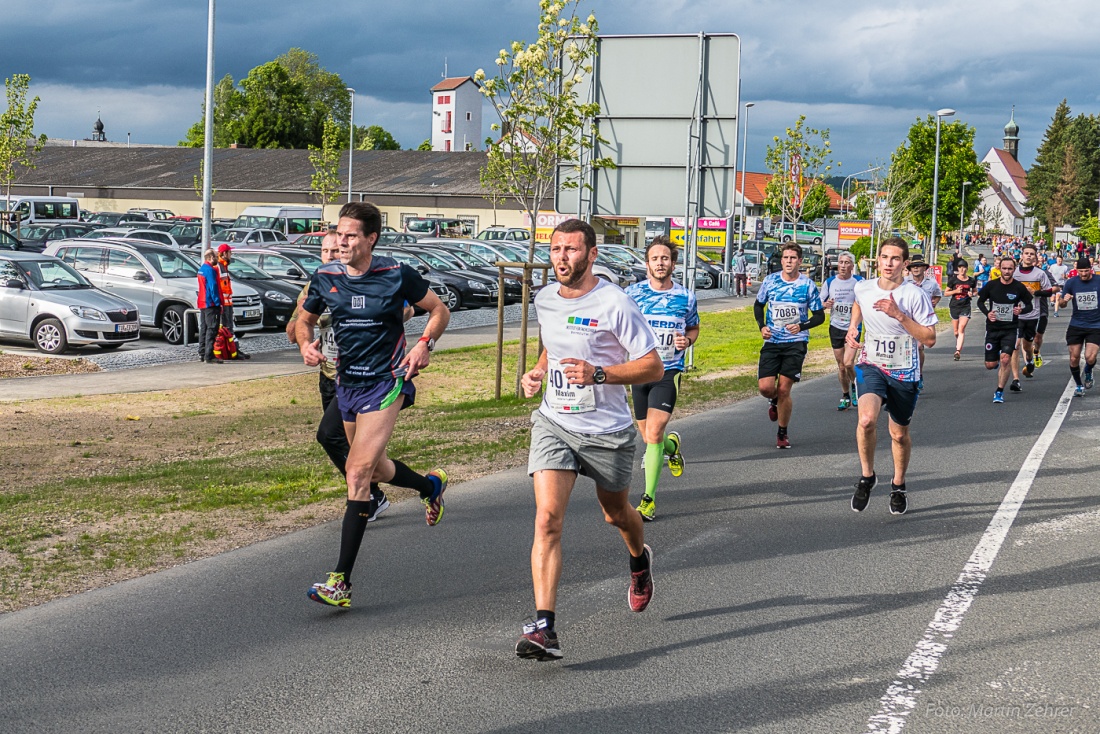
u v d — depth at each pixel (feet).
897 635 17.57
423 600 19.53
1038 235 472.03
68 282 65.77
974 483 30.42
